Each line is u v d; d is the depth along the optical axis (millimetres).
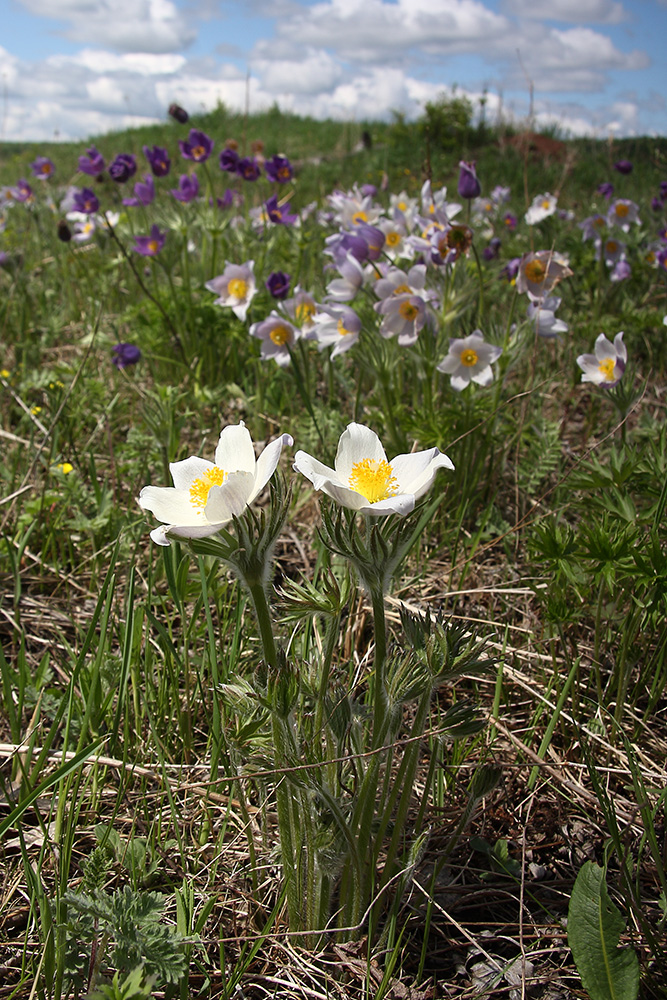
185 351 5176
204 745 2434
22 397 4742
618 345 3506
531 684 2596
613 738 2402
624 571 2434
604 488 3041
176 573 2496
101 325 6023
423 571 3168
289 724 1572
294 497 3658
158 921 1777
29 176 13430
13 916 1898
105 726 2359
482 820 2195
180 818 2133
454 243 3678
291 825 1699
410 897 1921
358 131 19922
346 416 4242
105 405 4426
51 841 2025
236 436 1696
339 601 1546
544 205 6453
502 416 4070
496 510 3484
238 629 2334
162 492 1628
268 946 1826
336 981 1716
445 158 15125
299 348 4625
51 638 2939
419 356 3803
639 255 6805
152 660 2488
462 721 1702
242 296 4832
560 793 2207
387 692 1620
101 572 3221
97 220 7180
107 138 21906
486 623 2855
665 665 2588
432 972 1819
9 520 3498
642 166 13953
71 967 1608
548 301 3836
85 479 3863
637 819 2160
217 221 5645
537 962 1843
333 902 1924
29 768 2088
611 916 1617
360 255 3947
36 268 7820
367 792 1641
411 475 1572
